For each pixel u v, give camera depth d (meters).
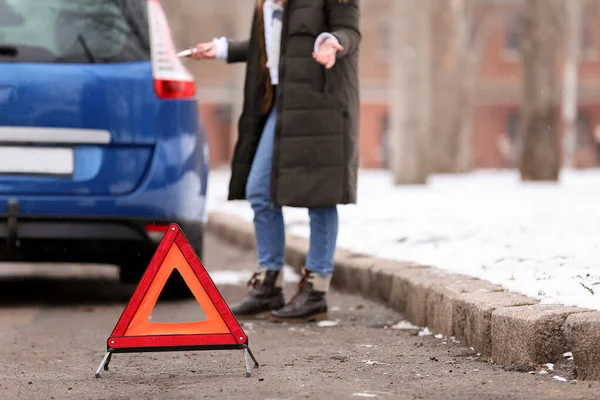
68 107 10.55
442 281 9.45
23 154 10.52
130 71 10.70
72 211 10.55
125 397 6.50
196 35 78.12
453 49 49.34
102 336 9.16
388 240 14.23
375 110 83.56
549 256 10.72
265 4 9.99
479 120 84.81
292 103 9.73
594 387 6.53
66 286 12.95
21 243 10.55
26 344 8.73
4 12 10.73
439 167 49.84
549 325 7.07
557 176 33.81
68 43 10.69
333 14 9.75
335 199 9.71
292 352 8.19
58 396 6.55
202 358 7.94
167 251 7.35
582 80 84.75
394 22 33.12
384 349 8.30
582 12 83.69
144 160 10.70
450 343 8.52
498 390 6.53
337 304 11.27
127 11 10.89
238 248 18.81
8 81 10.49
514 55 84.81
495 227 15.03
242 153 10.29
